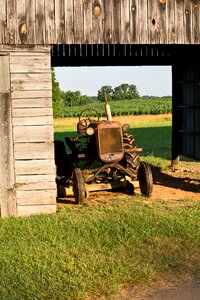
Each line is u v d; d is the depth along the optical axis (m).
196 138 13.47
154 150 21.02
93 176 9.95
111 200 9.63
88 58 13.47
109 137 10.05
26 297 5.15
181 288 5.50
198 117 13.30
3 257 6.22
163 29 9.30
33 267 5.88
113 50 12.26
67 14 8.85
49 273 5.69
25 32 8.64
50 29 8.77
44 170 8.73
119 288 5.45
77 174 9.50
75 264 6.02
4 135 8.59
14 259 6.17
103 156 9.99
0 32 8.55
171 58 14.48
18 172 8.67
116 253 6.45
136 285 5.55
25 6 8.63
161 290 5.45
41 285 5.39
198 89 13.14
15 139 8.64
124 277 5.64
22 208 8.70
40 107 8.70
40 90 8.70
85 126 11.06
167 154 19.09
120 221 7.77
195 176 13.34
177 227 7.47
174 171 14.24
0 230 7.43
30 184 8.70
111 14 9.06
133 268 5.89
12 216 8.46
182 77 14.36
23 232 7.29
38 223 7.81
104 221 7.76
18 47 8.62
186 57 13.66
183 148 14.49
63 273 5.73
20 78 8.63
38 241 6.88
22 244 6.73
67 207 8.99
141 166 10.06
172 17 9.32
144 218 7.93
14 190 8.66
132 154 10.30
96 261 6.09
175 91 14.66
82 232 7.25
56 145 11.16
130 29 9.16
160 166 15.05
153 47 11.77
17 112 8.63
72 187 10.16
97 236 7.05
